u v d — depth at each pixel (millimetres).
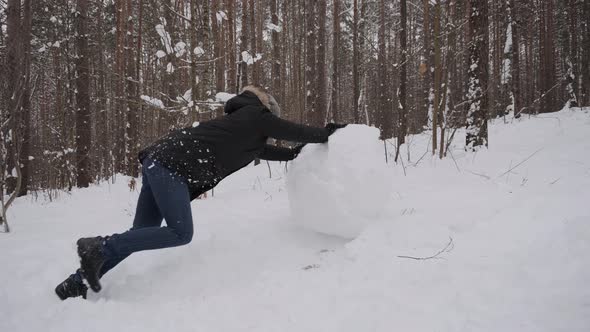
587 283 1752
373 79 18859
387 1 17016
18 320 1863
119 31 10922
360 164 2527
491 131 8883
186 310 1952
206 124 2277
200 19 5059
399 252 2289
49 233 3309
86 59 8641
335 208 2492
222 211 3611
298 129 2436
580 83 15781
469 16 5844
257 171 7312
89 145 8734
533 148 5617
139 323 1831
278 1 16641
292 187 2703
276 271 2324
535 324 1536
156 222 2424
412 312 1729
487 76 5734
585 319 1514
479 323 1597
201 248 2658
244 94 2463
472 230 2531
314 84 9977
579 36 17172
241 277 2330
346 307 1835
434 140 5426
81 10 8508
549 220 2438
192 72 4473
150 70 14234
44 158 8766
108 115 14945
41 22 9812
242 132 2275
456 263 2094
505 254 2129
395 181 4160
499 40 15094
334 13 12500
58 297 2104
